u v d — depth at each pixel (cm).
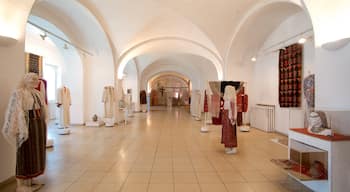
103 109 846
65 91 672
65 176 332
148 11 664
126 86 1456
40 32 749
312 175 265
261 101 799
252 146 522
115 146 516
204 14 659
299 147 304
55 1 546
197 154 453
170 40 859
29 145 275
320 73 328
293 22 602
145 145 528
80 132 697
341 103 296
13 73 316
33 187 288
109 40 775
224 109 463
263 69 783
